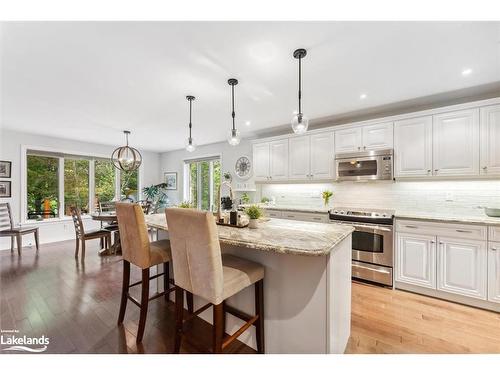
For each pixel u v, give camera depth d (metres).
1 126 4.12
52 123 3.93
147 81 2.38
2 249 4.37
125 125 4.07
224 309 1.80
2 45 1.76
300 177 3.87
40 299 2.45
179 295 1.60
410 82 2.44
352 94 2.75
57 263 3.61
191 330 1.94
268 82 2.42
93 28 1.58
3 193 4.37
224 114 3.49
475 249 2.26
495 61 2.02
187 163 6.50
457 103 2.86
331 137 3.54
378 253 2.80
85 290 2.67
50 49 1.82
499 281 2.16
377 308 2.28
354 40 1.73
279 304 1.56
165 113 3.42
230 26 1.58
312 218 3.39
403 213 2.82
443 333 1.89
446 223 2.40
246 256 1.76
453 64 2.07
